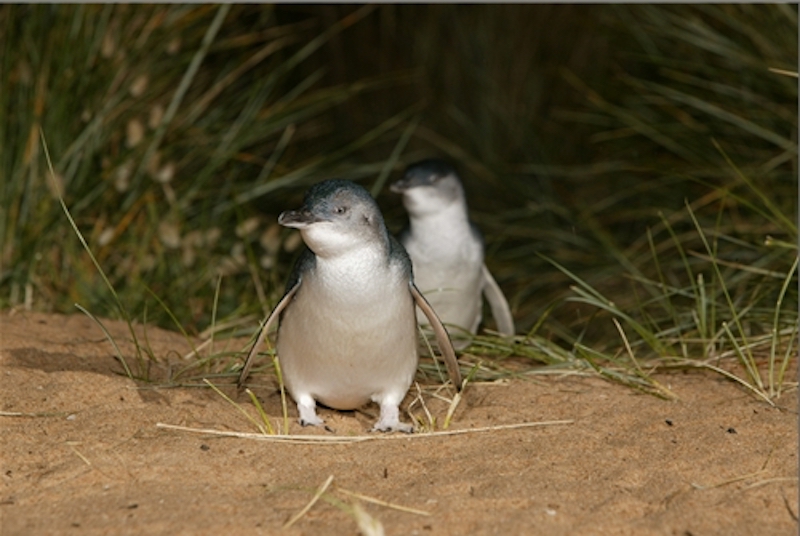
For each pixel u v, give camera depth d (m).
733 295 11.47
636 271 12.61
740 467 7.02
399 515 6.20
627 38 15.12
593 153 16.92
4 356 8.88
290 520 6.10
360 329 7.41
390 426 7.78
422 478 6.79
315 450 7.25
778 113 13.02
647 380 8.84
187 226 12.66
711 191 13.53
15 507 6.30
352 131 18.19
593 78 16.67
